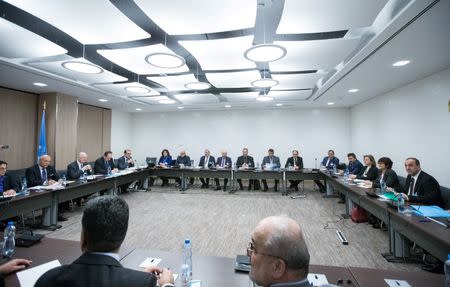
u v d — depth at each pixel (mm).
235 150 8188
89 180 4160
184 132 8586
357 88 4871
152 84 5168
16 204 2912
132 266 1324
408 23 2223
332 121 7598
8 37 2580
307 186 7051
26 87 4941
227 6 2023
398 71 3686
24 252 1445
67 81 4438
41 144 4977
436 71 3684
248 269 1279
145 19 2633
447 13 2053
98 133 7395
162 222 3818
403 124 4625
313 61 3287
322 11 2084
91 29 2426
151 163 6711
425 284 1162
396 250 2553
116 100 6359
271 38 3023
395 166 4918
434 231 1757
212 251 2812
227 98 6047
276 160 6840
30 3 1999
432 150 3840
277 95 5660
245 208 4637
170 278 1076
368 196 2928
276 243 726
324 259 2627
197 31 2441
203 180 6855
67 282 669
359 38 2672
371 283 1172
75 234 3301
